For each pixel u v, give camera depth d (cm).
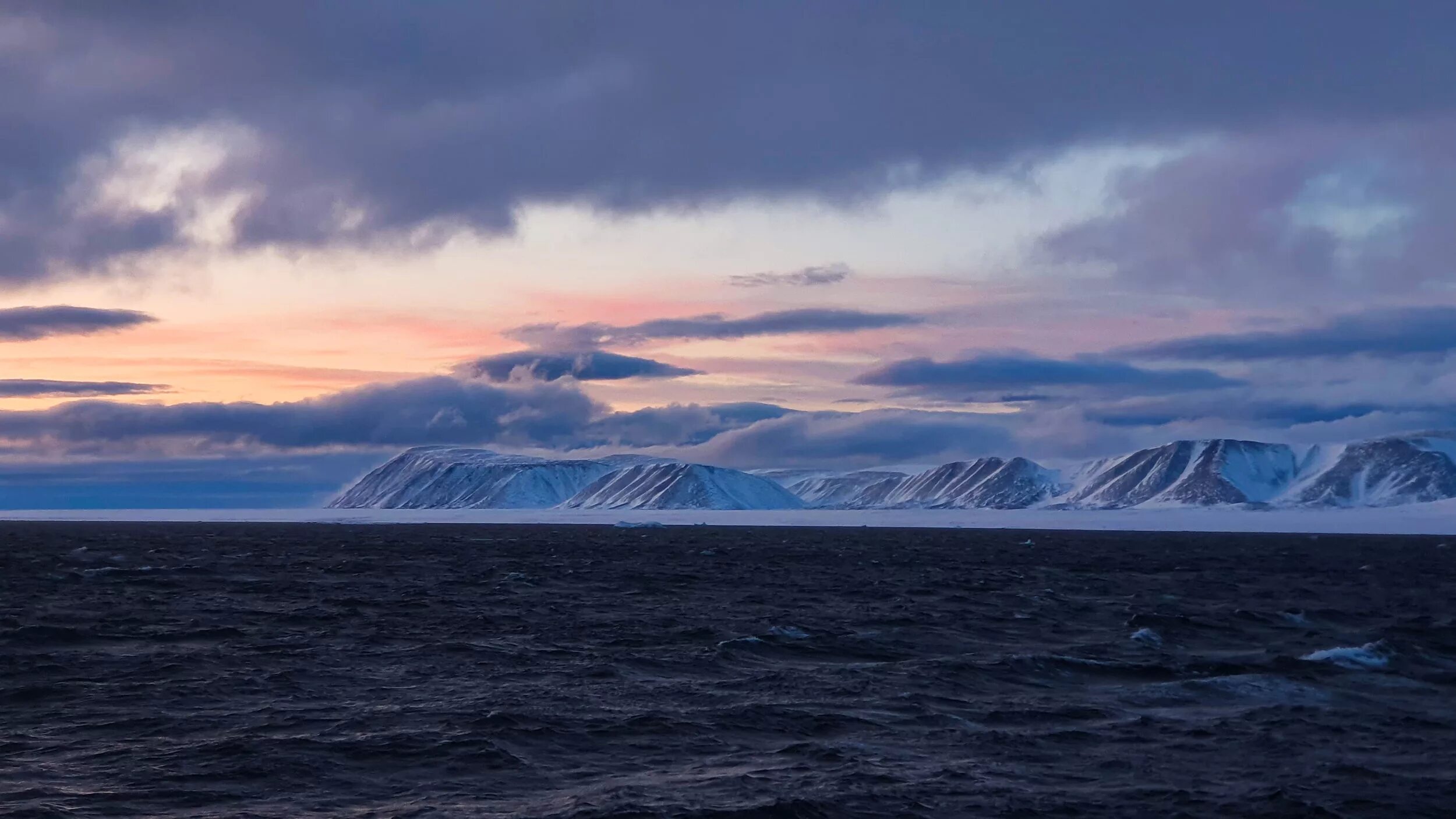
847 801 2630
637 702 3766
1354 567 13675
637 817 2470
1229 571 12538
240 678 4166
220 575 10131
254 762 2903
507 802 2606
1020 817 2556
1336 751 3216
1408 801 2734
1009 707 3788
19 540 19850
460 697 3834
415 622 6172
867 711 3662
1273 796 2741
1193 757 3128
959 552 17375
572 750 3111
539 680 4203
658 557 14700
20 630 5312
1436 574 12262
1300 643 5612
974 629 6172
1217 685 4228
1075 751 3184
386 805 2577
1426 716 3725
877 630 6019
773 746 3184
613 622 6294
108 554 14350
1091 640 5700
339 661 4638
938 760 3042
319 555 14525
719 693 3959
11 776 2761
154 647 5022
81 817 2448
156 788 2677
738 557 14938
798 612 6994
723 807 2550
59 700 3738
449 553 15475
